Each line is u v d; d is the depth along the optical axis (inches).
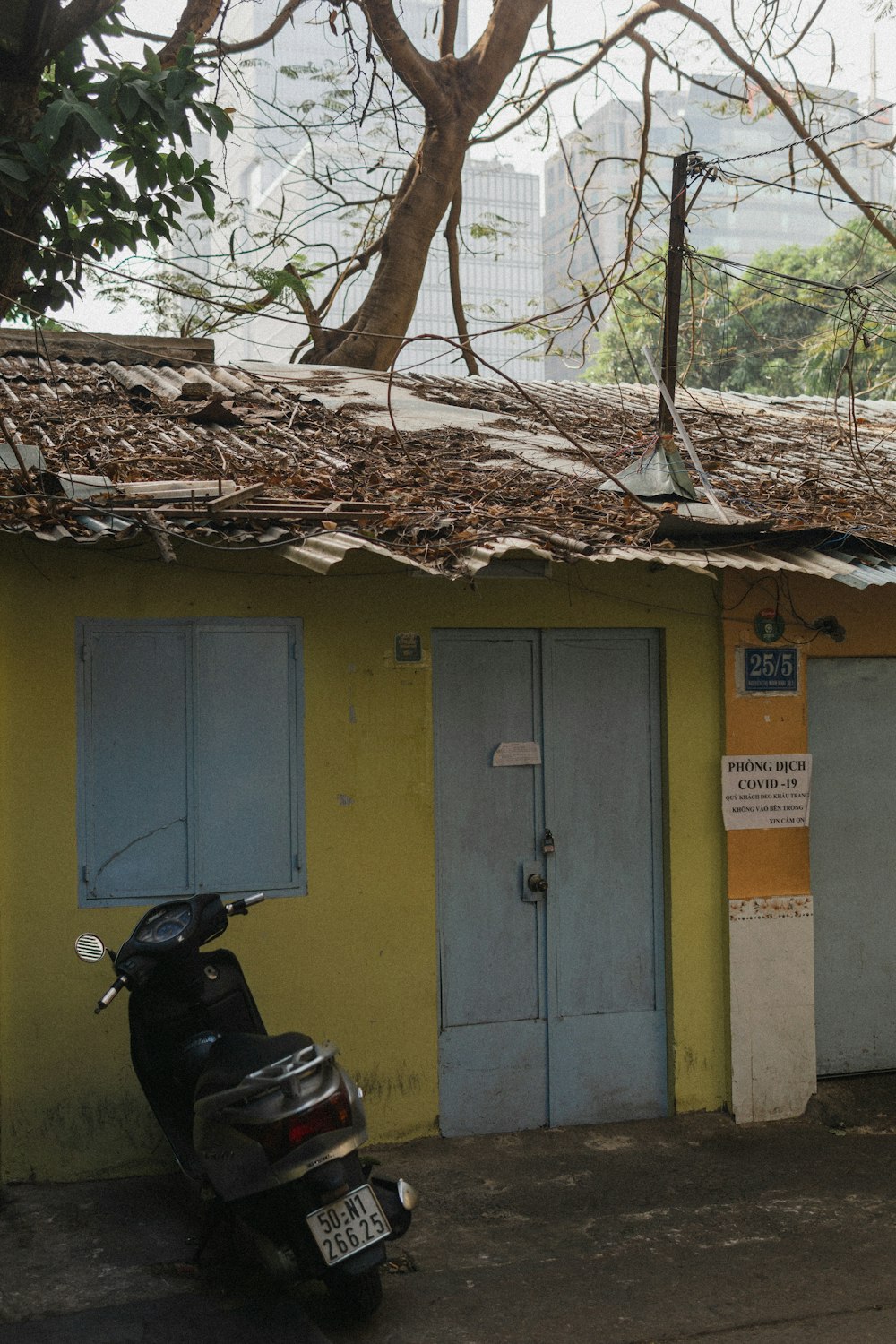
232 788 230.2
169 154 351.9
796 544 242.2
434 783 242.2
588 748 254.2
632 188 559.2
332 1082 163.3
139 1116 222.2
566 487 274.4
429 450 310.3
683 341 797.9
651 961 257.4
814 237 2652.6
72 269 369.1
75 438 280.7
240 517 217.6
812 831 271.9
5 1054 215.8
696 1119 254.5
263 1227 165.0
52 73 371.9
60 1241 194.5
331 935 233.8
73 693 221.0
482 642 248.4
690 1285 181.9
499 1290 180.7
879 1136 245.4
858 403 486.6
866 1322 171.2
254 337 1686.8
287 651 233.6
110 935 222.4
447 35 613.6
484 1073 245.1
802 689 262.5
